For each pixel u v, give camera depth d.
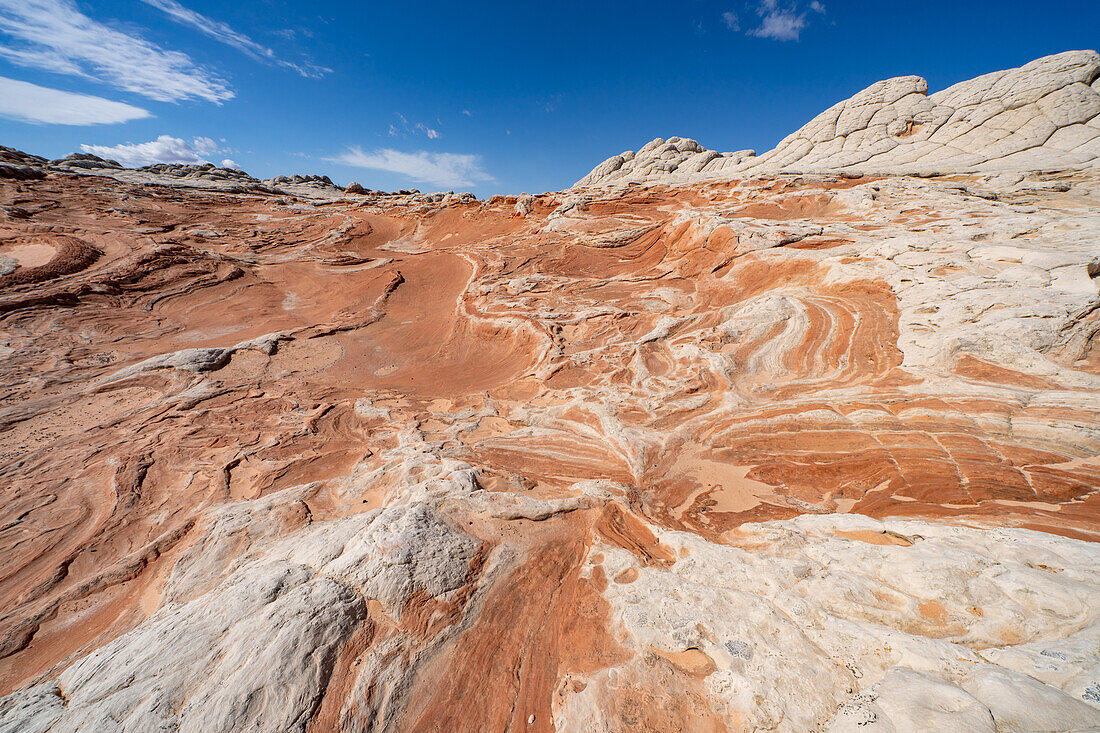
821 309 15.91
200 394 16.39
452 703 5.01
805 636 4.76
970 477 8.67
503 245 35.38
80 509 10.59
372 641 5.58
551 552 7.55
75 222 36.53
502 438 12.88
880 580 5.42
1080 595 4.30
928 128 35.56
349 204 57.84
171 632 5.46
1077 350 10.43
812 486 9.90
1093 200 22.66
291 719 4.63
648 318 20.12
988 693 3.34
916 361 12.41
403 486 9.94
